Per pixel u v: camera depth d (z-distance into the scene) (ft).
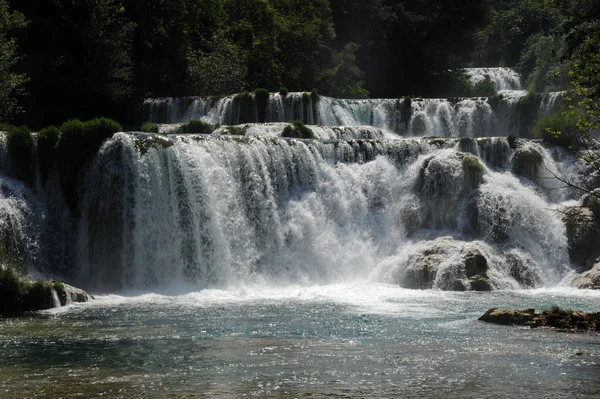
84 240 104.47
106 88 158.10
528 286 104.63
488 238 110.93
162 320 73.82
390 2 257.96
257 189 111.24
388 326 70.03
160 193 104.78
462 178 116.06
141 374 50.83
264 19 215.92
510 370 51.75
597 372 51.08
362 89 230.89
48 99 157.69
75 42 162.91
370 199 117.70
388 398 44.75
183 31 185.57
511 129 159.02
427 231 115.03
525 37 294.46
